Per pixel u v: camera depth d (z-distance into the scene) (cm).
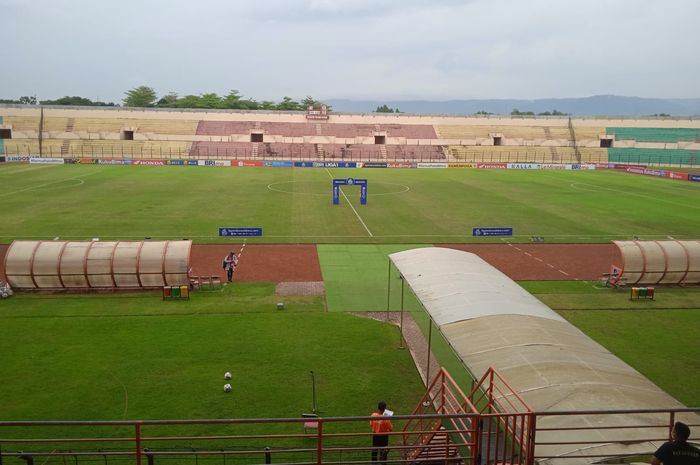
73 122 11888
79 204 5591
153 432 1695
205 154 11406
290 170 9656
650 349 2416
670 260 3288
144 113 12356
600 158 12400
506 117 13625
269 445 1642
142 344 2338
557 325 1658
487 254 4034
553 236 4616
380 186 7556
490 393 1194
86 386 1955
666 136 13138
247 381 2019
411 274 2209
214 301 2920
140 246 3064
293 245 4159
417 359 2245
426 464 1353
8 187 6712
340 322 2645
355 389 1980
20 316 2653
